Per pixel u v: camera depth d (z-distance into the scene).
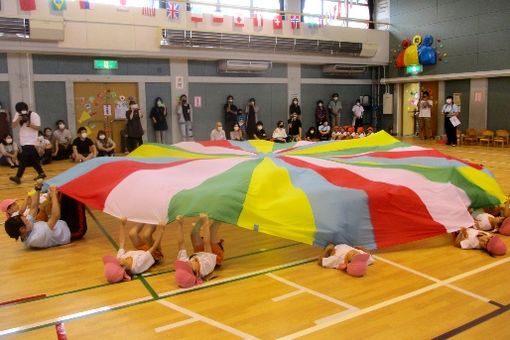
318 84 13.36
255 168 4.04
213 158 4.82
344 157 4.98
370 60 13.48
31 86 9.93
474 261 3.45
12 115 9.79
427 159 4.82
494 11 11.07
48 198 4.15
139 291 3.00
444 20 12.20
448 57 12.21
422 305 2.71
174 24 10.72
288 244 3.95
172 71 11.32
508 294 2.85
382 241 3.62
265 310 2.69
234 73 12.07
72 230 4.17
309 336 2.38
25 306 2.80
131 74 10.90
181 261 3.07
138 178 3.90
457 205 3.98
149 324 2.54
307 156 4.99
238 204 3.42
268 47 11.77
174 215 3.38
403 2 13.16
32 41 9.48
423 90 13.30
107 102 10.76
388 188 3.81
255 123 12.14
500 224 4.14
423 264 3.40
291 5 12.29
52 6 9.56
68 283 3.17
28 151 6.90
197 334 2.42
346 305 2.73
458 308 2.67
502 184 6.29
